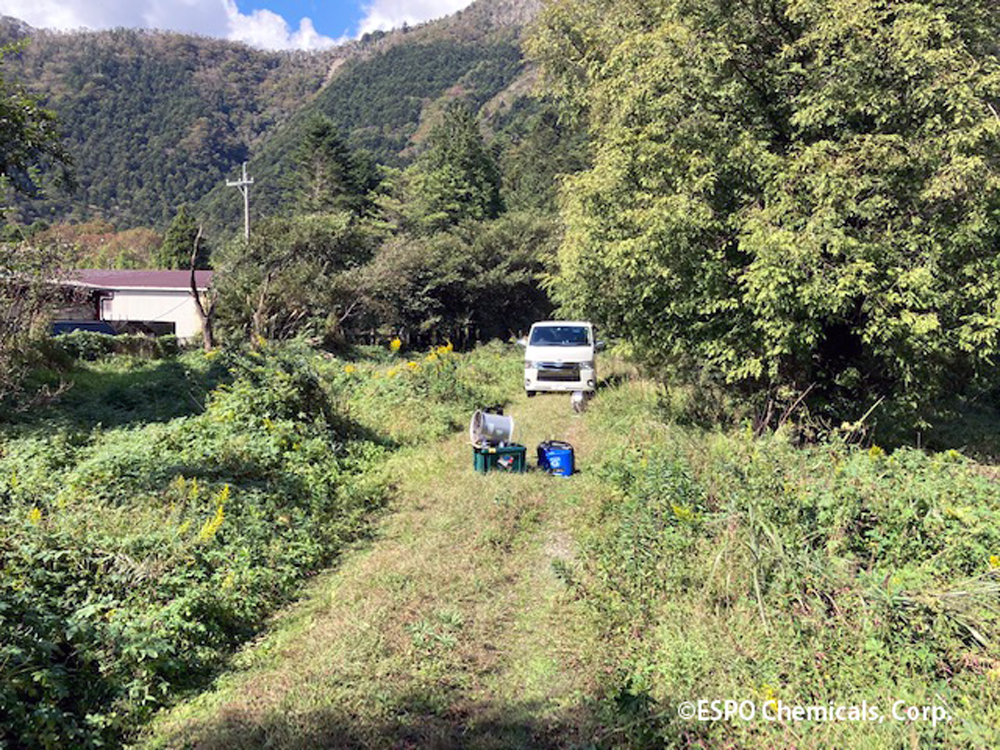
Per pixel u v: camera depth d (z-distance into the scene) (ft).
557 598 16.07
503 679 13.06
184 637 14.07
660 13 34.40
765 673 12.24
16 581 14.05
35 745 11.03
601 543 18.43
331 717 11.57
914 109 25.81
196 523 19.01
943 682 11.62
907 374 28.58
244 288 66.28
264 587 16.93
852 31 25.86
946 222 25.72
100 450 26.91
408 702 12.09
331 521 21.85
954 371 33.40
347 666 13.12
